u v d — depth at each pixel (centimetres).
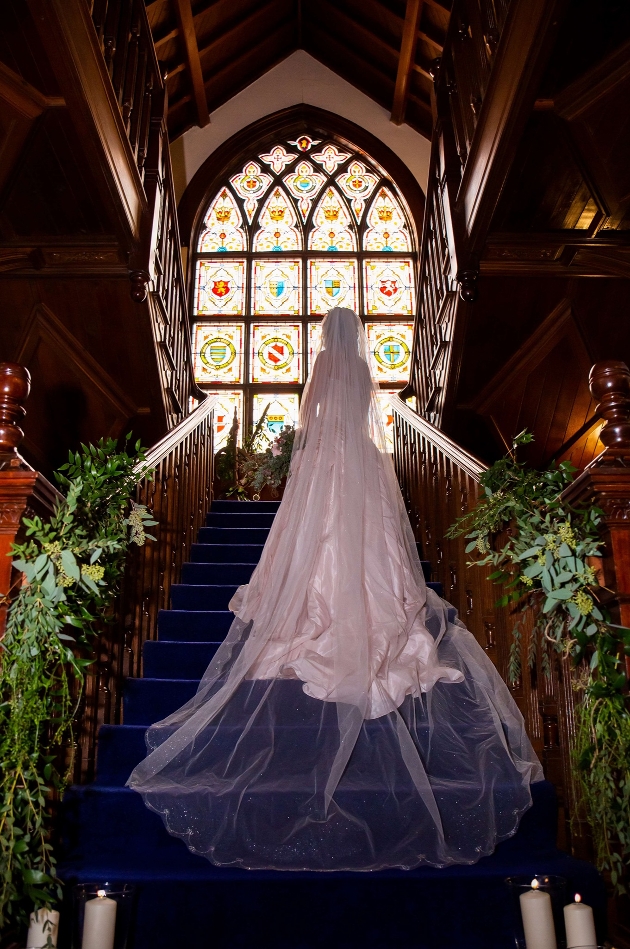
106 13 455
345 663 261
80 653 273
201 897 217
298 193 948
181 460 489
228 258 920
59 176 463
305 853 229
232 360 880
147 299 538
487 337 557
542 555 234
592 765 210
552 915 196
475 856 230
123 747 283
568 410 607
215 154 936
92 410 615
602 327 549
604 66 393
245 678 280
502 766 251
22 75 401
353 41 887
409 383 775
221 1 762
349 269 920
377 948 213
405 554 304
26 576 211
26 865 196
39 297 536
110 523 252
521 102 404
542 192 474
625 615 216
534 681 291
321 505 297
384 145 938
